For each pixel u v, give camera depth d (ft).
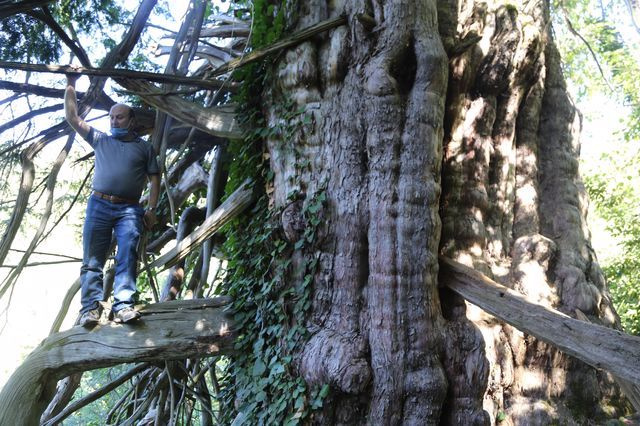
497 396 20.54
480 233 22.15
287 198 22.06
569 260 22.95
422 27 20.81
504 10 23.66
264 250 23.27
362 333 19.83
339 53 21.89
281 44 22.44
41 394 21.50
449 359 19.45
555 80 25.76
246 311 23.02
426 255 19.62
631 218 54.54
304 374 20.07
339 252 20.80
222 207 25.61
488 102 23.25
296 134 22.35
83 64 23.54
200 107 25.43
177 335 22.27
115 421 34.30
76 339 21.71
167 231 36.88
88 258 21.50
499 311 18.51
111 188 21.38
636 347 15.35
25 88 25.50
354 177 20.89
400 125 20.31
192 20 27.07
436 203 20.21
